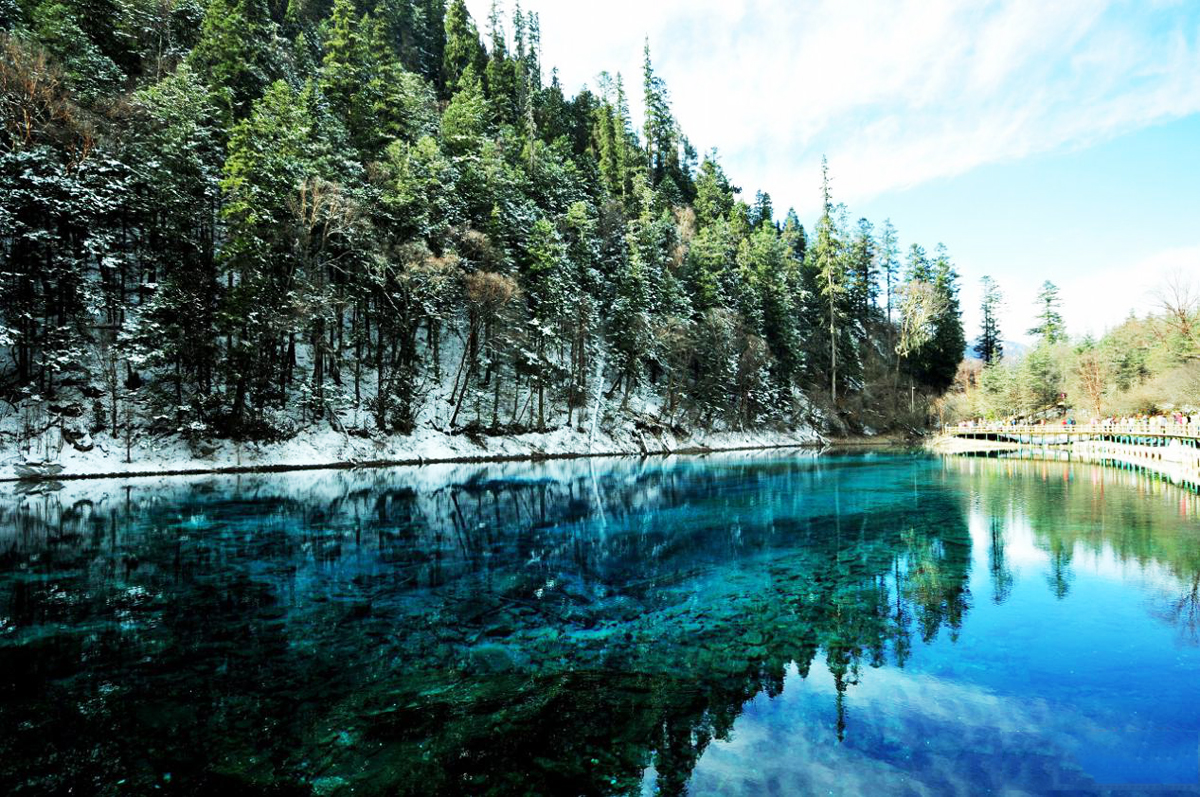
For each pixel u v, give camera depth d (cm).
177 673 703
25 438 2461
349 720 589
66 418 2583
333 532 1577
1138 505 1900
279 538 1493
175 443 2820
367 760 517
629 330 4841
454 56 7525
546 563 1255
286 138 3388
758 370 5669
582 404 4784
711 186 8544
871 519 1766
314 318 3250
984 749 529
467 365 4412
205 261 2959
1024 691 648
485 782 483
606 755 524
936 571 1169
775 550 1376
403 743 545
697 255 6150
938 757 515
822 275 6888
